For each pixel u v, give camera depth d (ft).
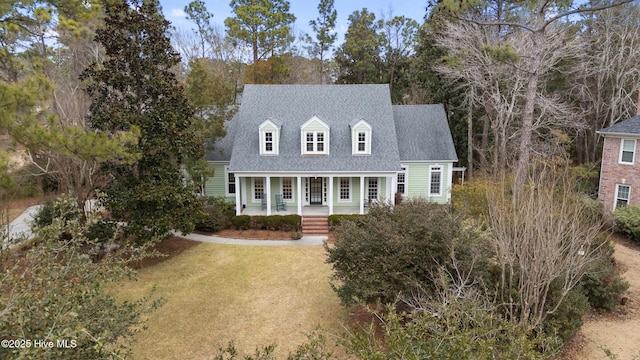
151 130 49.70
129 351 19.53
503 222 28.02
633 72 87.71
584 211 44.47
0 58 37.09
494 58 53.42
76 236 20.71
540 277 27.71
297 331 35.35
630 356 31.32
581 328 35.12
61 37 41.06
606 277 38.99
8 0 31.71
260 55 134.72
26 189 69.51
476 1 46.78
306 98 81.56
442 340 15.94
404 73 126.31
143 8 48.42
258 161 72.38
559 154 71.15
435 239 30.76
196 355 31.65
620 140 69.82
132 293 42.73
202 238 63.41
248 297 42.06
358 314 37.88
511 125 89.40
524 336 18.06
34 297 16.02
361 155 73.56
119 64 48.08
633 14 91.50
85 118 50.42
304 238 63.93
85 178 54.95
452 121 101.86
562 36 75.15
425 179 82.94
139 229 48.44
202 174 66.54
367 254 31.89
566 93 94.32
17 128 28.07
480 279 28.02
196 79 69.21
